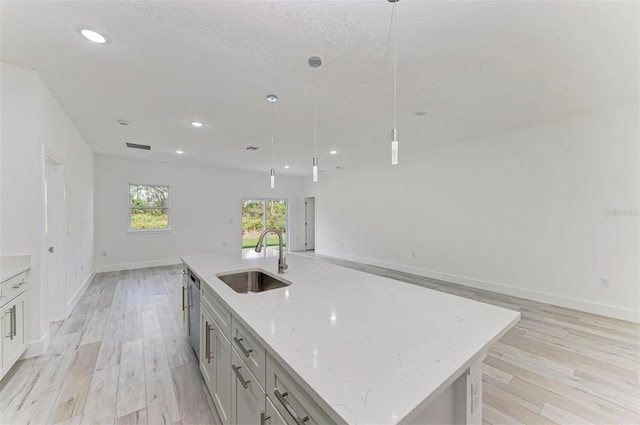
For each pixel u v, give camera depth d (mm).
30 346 2420
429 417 848
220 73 2424
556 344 2635
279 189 8664
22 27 1832
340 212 7594
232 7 1653
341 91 2766
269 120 3594
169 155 5762
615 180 3258
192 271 2383
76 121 3625
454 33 1892
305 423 812
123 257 6047
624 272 3205
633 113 3129
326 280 1912
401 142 4781
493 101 3027
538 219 3863
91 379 2125
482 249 4488
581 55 2143
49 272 3254
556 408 1802
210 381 1819
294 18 1748
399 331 1077
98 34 1906
